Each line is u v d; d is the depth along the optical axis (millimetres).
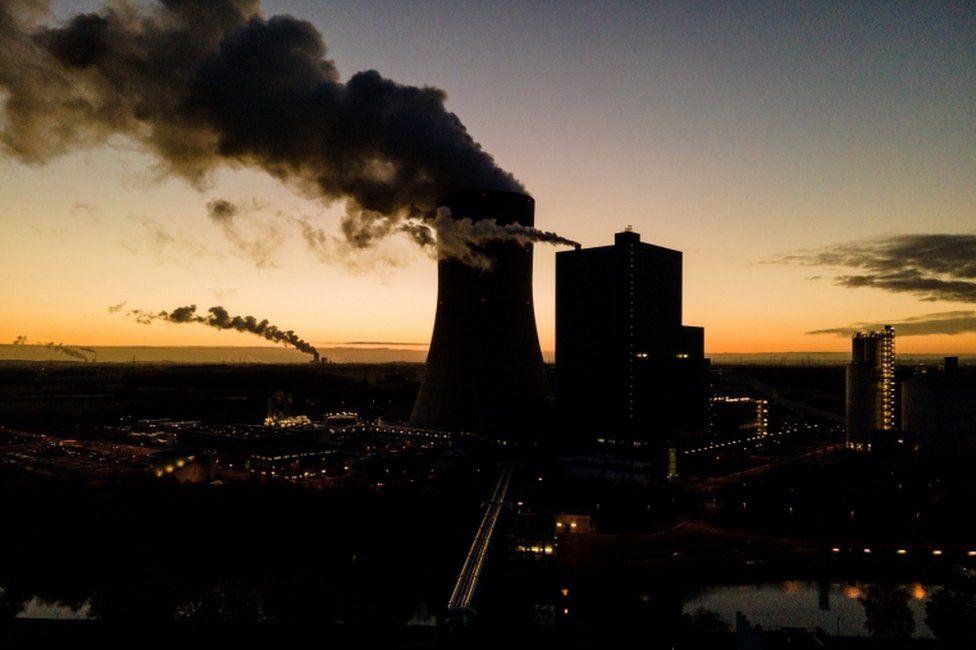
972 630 97438
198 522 166250
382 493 191250
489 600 124312
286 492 187375
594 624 114750
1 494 184750
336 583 130375
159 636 106750
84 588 134625
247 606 113062
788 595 133125
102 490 190875
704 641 107750
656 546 157500
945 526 173625
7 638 106125
